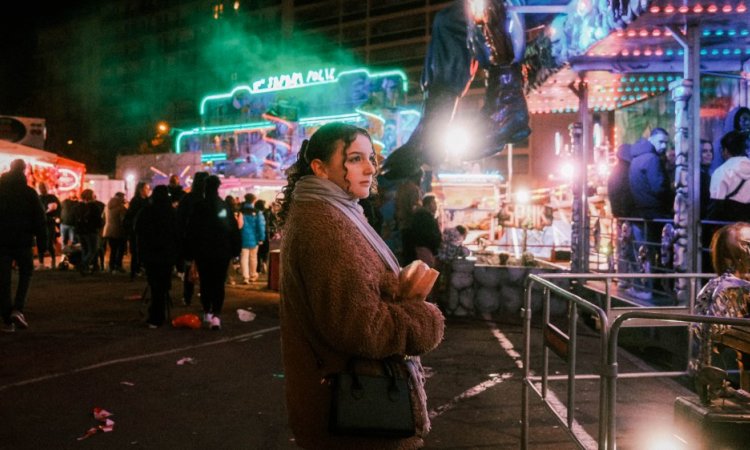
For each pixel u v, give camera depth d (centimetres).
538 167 6488
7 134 2111
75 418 489
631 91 1087
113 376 608
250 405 530
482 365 675
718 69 877
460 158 1087
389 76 4219
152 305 853
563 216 1795
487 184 1947
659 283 847
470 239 1669
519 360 698
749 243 415
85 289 1212
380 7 7912
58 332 807
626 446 441
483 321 940
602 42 784
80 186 1767
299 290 209
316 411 211
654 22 683
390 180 1074
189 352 712
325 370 210
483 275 988
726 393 302
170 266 857
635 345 782
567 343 351
